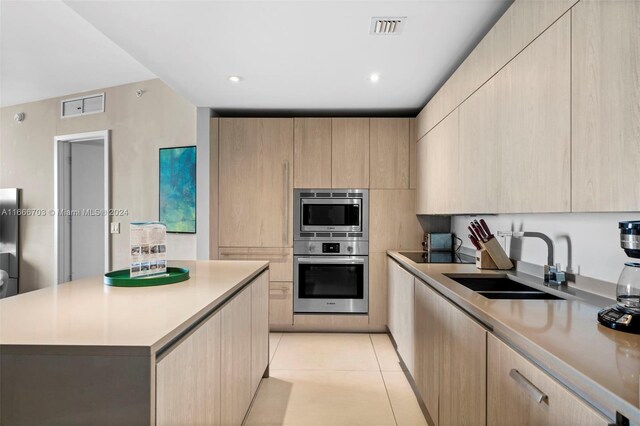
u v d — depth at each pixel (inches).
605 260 65.0
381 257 154.4
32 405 39.0
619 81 44.3
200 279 79.3
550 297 71.8
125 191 176.9
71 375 38.5
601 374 31.7
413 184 154.0
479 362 56.4
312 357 128.6
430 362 85.4
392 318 139.8
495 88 77.0
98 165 207.2
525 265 92.1
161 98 169.5
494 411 51.0
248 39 94.2
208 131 153.5
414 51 100.9
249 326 85.8
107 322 46.2
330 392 103.3
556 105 56.3
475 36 92.6
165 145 168.6
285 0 76.8
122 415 38.4
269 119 153.9
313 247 154.6
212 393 59.0
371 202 154.2
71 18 120.9
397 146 154.0
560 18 55.3
